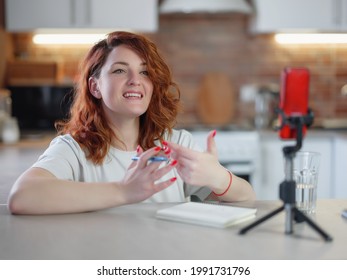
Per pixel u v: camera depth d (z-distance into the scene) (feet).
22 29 11.84
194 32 13.04
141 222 3.84
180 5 11.59
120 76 4.83
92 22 11.84
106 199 4.03
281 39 13.08
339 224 3.82
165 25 12.99
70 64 12.87
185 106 13.19
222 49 13.10
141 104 4.89
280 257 3.07
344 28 12.12
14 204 4.04
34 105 12.14
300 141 3.57
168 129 5.46
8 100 11.49
